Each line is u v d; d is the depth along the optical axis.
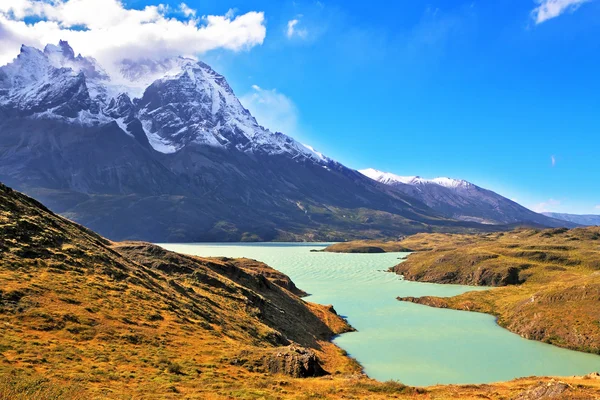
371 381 46.62
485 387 45.94
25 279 49.00
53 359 34.75
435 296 136.25
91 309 47.88
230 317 70.50
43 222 66.19
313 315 101.12
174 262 91.00
